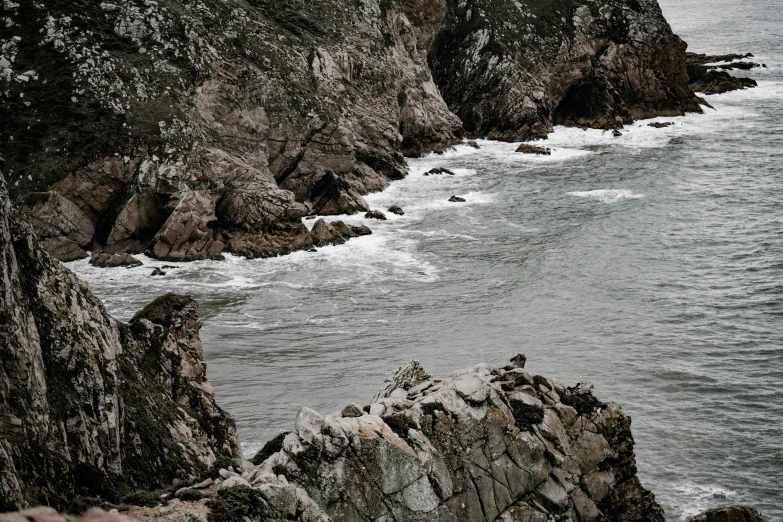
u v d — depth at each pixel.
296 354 56.84
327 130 90.88
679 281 70.25
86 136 77.19
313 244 78.31
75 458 23.69
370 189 94.25
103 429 24.58
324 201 88.06
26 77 80.06
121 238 75.06
